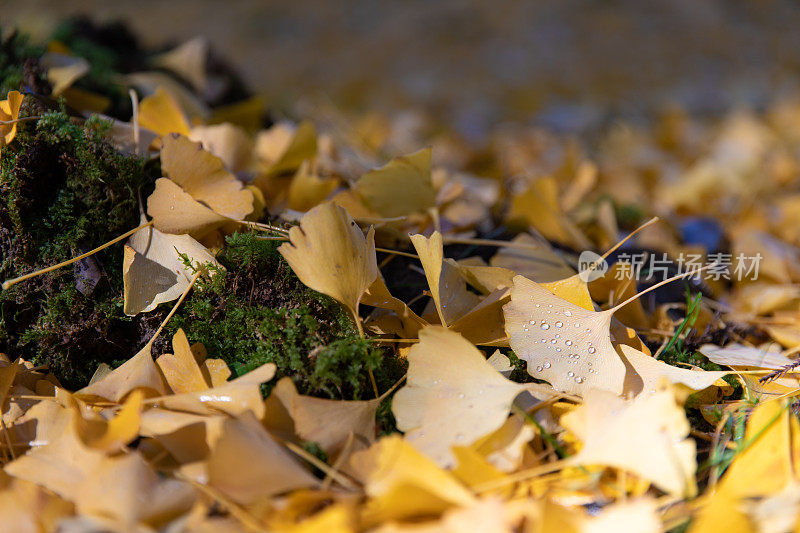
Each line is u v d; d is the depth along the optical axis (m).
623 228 1.05
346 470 0.78
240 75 1.27
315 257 0.80
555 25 3.38
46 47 0.98
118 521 0.74
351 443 0.79
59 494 0.77
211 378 0.81
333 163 1.05
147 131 0.90
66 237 0.84
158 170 0.88
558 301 0.83
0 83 0.92
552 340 0.82
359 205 0.91
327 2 3.59
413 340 0.83
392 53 3.12
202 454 0.78
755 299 0.94
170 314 0.82
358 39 3.24
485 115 2.53
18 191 0.84
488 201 1.13
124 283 0.83
